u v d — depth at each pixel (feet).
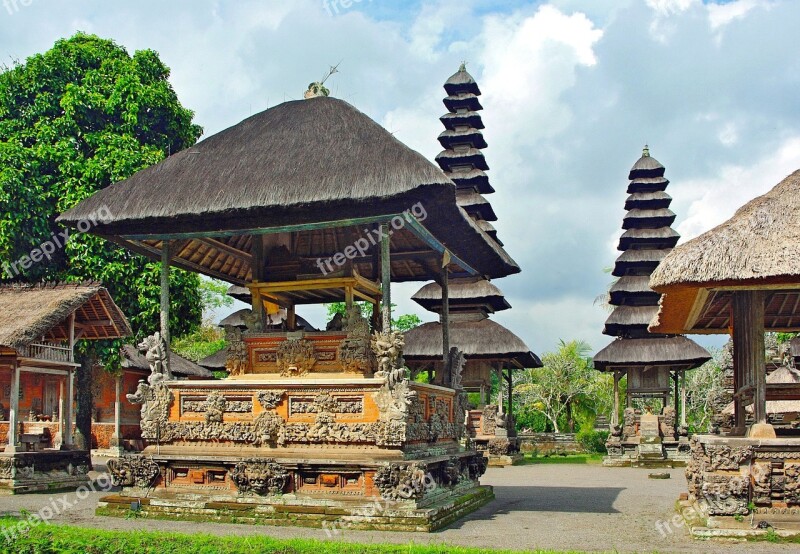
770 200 41.29
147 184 46.62
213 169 46.16
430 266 58.59
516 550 32.35
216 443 44.98
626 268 128.26
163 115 89.15
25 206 75.61
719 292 46.85
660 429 113.19
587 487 69.21
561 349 190.08
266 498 42.16
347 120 47.47
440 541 36.27
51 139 80.48
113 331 77.66
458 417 55.06
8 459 63.05
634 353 117.50
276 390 44.09
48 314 66.90
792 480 38.17
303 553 29.22
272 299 51.39
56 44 87.92
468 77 130.41
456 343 111.75
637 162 131.23
